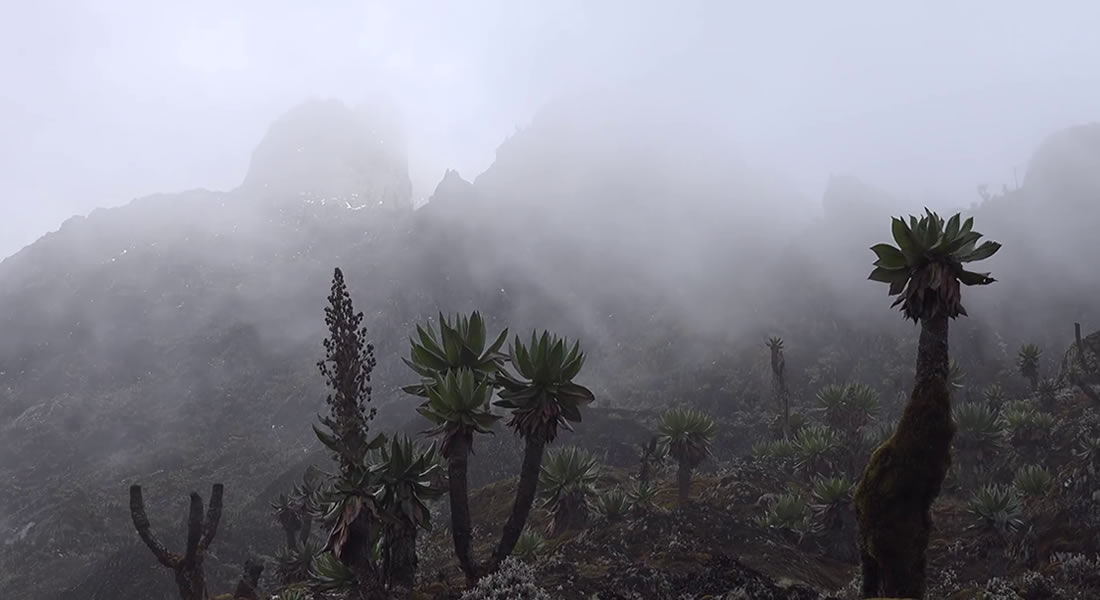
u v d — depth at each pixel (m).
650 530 21.39
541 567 16.80
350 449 12.67
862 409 39.56
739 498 31.44
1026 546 25.53
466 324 14.48
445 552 22.72
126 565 79.69
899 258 12.27
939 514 31.52
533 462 13.73
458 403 13.29
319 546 28.11
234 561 86.44
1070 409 39.75
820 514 27.50
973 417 36.53
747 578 17.27
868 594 12.00
